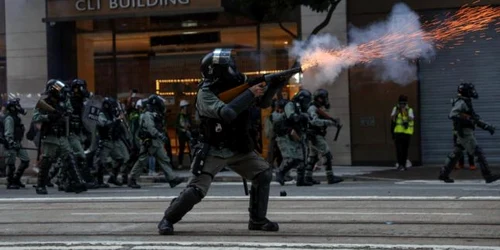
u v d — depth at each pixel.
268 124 17.19
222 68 7.68
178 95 21.66
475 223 8.60
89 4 20.66
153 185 17.02
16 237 8.38
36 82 22.28
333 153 20.73
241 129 7.93
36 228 8.99
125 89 22.14
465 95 14.81
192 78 21.53
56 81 14.08
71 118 14.62
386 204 10.48
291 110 14.96
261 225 8.29
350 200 11.05
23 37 22.38
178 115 20.41
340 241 7.64
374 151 20.45
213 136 7.90
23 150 16.70
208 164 7.96
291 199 11.36
